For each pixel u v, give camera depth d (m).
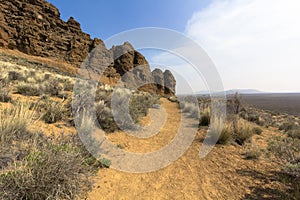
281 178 2.93
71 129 4.64
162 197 2.51
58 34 49.06
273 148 4.23
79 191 2.29
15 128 3.17
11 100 5.43
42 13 48.53
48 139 3.10
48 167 2.02
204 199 2.47
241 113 10.00
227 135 4.93
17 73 10.07
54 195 1.96
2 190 1.77
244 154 4.18
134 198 2.45
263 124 9.06
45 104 5.81
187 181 2.96
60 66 39.56
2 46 36.56
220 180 2.98
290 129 8.06
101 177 2.88
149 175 3.15
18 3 44.88
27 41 40.91
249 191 2.61
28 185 1.86
